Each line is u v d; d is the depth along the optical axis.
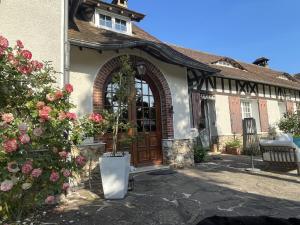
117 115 5.17
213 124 11.88
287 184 5.53
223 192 4.92
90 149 5.99
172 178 6.20
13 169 2.86
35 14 4.93
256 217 1.62
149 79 7.87
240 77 12.30
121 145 7.04
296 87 15.80
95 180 6.00
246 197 4.58
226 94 12.45
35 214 3.93
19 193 3.24
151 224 3.47
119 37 7.65
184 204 4.24
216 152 11.61
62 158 3.48
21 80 3.52
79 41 5.78
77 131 3.90
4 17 4.60
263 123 13.83
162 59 7.66
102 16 8.55
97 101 6.43
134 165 7.27
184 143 7.99
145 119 7.68
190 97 10.47
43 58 4.90
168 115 7.74
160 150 7.84
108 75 6.84
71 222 3.60
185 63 7.68
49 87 3.70
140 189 5.25
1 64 3.20
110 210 4.04
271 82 14.06
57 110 3.52
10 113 3.19
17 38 4.68
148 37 9.93
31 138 3.19
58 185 3.29
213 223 1.53
